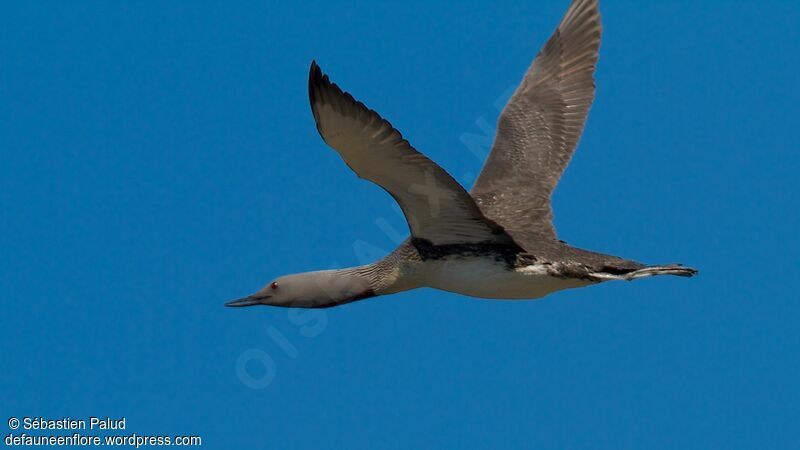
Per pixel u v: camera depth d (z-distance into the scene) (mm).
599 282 15078
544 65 18781
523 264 15188
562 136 18016
